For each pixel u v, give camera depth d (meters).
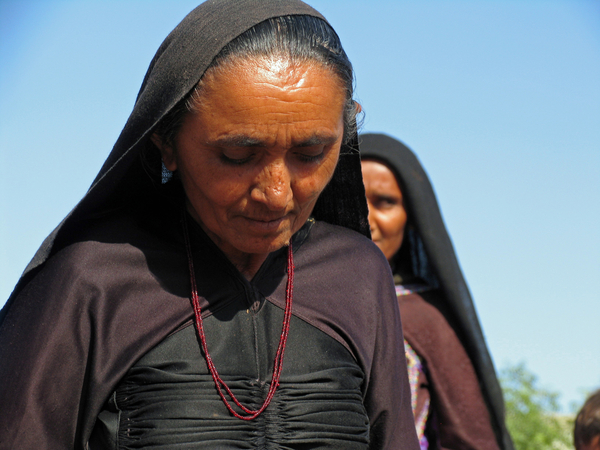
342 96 2.59
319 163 2.61
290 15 2.58
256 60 2.46
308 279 3.06
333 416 2.76
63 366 2.63
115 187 2.83
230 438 2.61
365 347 3.03
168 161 2.80
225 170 2.54
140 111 2.68
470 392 5.63
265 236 2.65
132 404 2.63
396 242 6.11
